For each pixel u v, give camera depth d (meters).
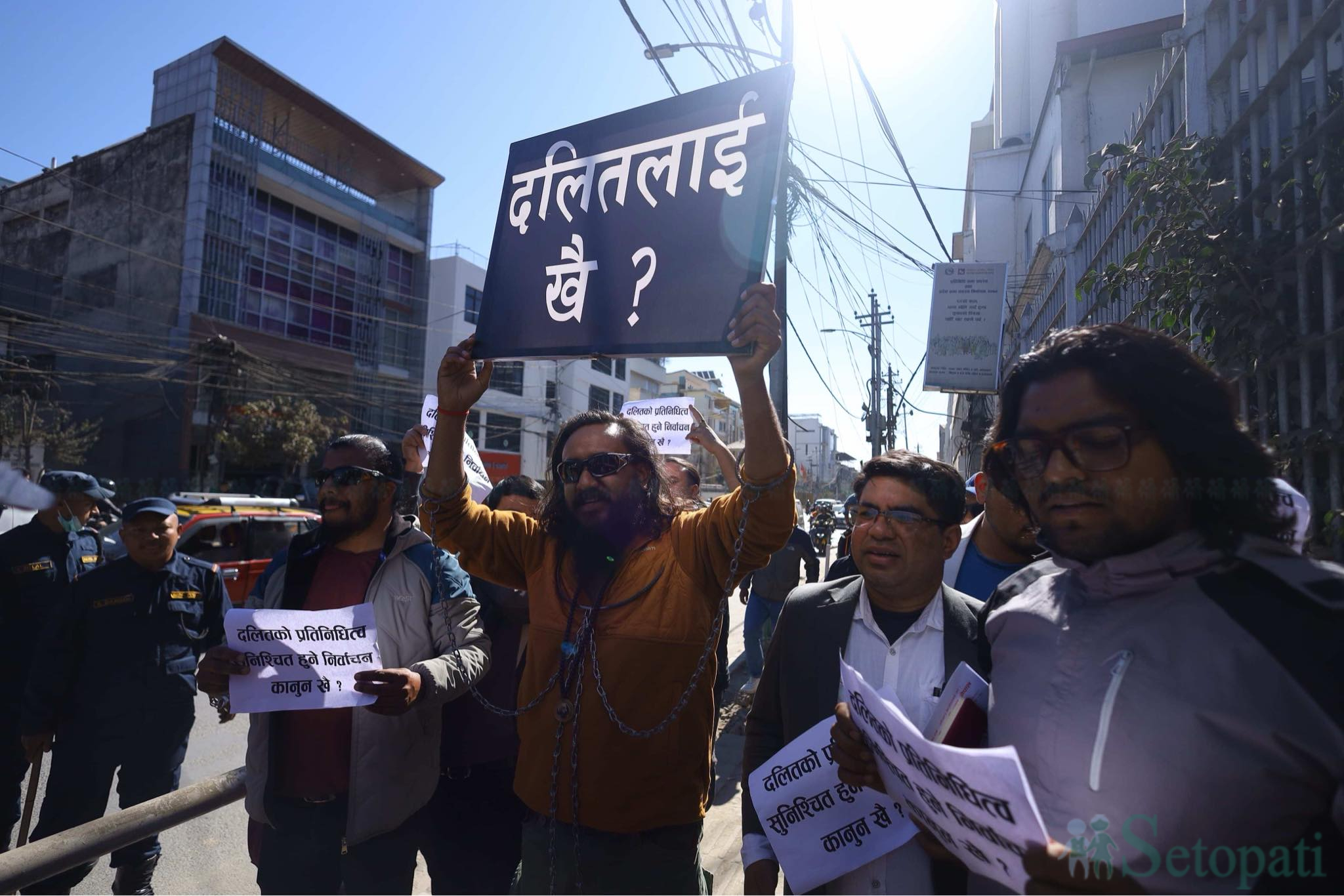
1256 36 2.90
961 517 1.79
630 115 1.91
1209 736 0.85
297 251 27.08
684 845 1.76
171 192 24.16
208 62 24.28
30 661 3.37
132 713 2.97
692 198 1.76
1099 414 0.99
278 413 23.12
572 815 1.70
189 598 3.20
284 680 2.00
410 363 31.91
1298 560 0.90
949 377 8.07
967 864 1.12
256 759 2.19
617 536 1.89
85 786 2.88
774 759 1.68
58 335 23.84
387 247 30.62
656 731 1.71
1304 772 0.81
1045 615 1.10
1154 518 0.97
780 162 1.67
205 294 23.78
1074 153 11.70
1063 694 0.99
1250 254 2.42
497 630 2.71
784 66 1.68
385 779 2.17
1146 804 0.86
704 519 1.84
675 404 3.83
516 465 32.66
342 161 30.64
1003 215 17.92
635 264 1.82
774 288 1.63
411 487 2.76
